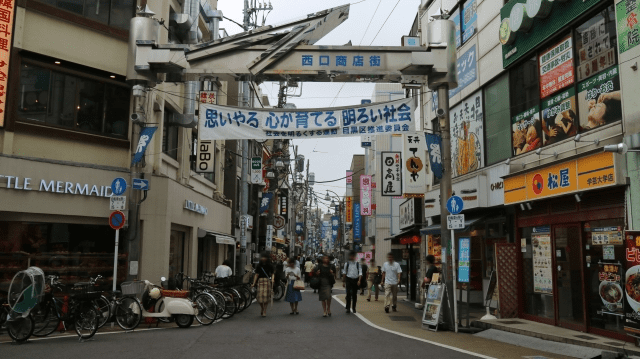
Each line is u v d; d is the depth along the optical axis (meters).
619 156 8.90
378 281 20.09
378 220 34.44
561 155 10.95
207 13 22.94
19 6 13.12
